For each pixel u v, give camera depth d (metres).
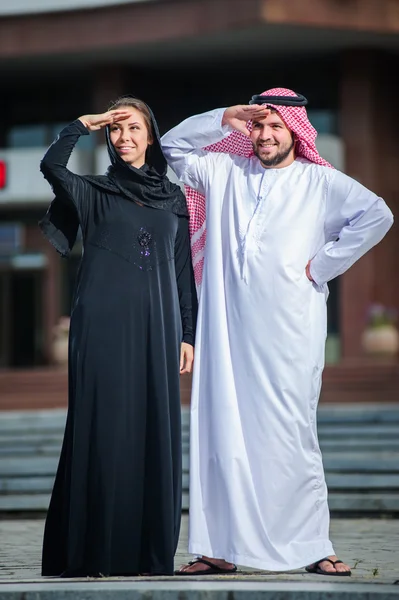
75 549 6.12
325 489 6.31
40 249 32.78
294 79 31.33
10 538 9.42
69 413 6.30
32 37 29.58
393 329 28.25
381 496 11.12
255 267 6.23
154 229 6.38
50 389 25.09
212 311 6.30
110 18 28.98
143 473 6.20
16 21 29.64
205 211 6.59
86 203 6.37
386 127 30.28
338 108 30.84
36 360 32.84
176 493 6.26
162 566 6.12
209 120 6.48
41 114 33.03
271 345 6.18
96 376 6.18
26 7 29.48
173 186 6.58
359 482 11.80
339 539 9.04
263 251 6.24
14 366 32.97
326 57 30.34
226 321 6.29
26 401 24.05
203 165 6.55
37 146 33.06
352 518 11.09
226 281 6.31
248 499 6.11
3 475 13.27
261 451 6.15
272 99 6.33
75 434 6.17
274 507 6.14
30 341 33.00
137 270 6.30
